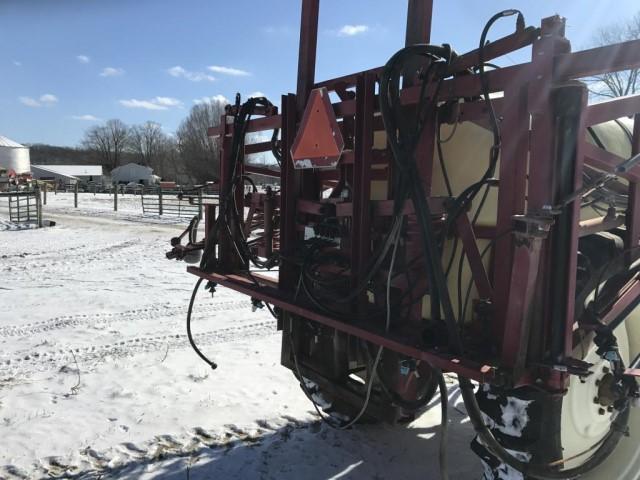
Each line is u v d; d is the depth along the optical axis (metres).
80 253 12.12
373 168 2.79
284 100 2.90
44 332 5.68
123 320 6.23
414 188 2.04
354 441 3.37
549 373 1.82
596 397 2.37
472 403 1.90
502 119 1.94
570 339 1.82
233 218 3.37
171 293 7.82
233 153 3.29
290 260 2.84
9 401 3.85
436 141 2.29
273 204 3.35
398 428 3.59
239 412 3.75
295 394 4.08
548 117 1.72
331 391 2.90
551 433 1.91
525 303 1.75
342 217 2.69
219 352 5.07
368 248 2.45
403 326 2.29
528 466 1.89
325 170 3.01
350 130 2.84
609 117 1.98
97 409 3.75
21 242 13.95
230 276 3.35
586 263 2.19
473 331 2.21
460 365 1.80
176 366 4.65
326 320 2.42
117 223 19.53
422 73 2.31
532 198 1.78
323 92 2.62
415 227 2.27
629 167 1.75
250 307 6.94
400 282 2.34
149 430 3.46
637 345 2.70
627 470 2.54
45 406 3.78
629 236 2.42
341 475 2.98
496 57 2.02
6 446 3.21
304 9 2.88
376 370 2.49
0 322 6.06
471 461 3.17
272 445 3.29
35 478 2.90
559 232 1.79
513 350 1.79
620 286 2.30
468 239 2.15
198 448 3.24
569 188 1.72
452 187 2.40
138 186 47.88
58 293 7.73
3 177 42.44
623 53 1.58
